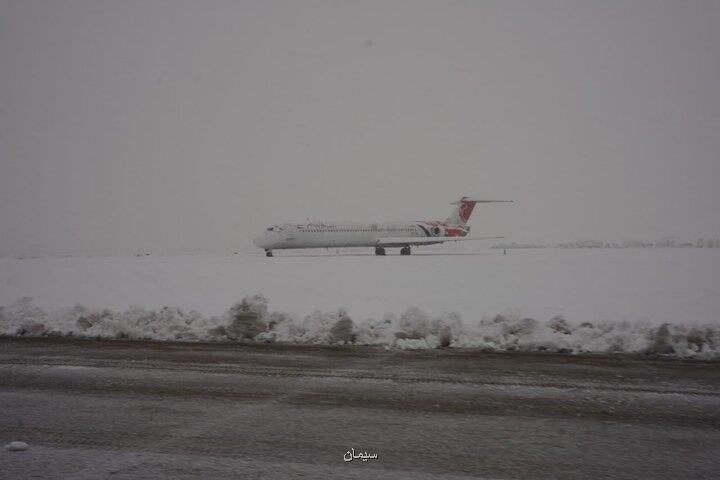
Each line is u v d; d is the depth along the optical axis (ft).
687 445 17.02
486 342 33.73
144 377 25.62
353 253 286.05
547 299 66.03
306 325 36.78
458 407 20.72
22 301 45.37
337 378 25.29
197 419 19.45
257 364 28.43
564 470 15.20
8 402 21.65
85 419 19.53
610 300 64.75
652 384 24.23
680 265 139.95
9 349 33.09
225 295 73.05
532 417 19.58
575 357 30.27
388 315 39.37
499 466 15.46
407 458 15.99
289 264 149.89
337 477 14.74
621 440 17.42
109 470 15.20
